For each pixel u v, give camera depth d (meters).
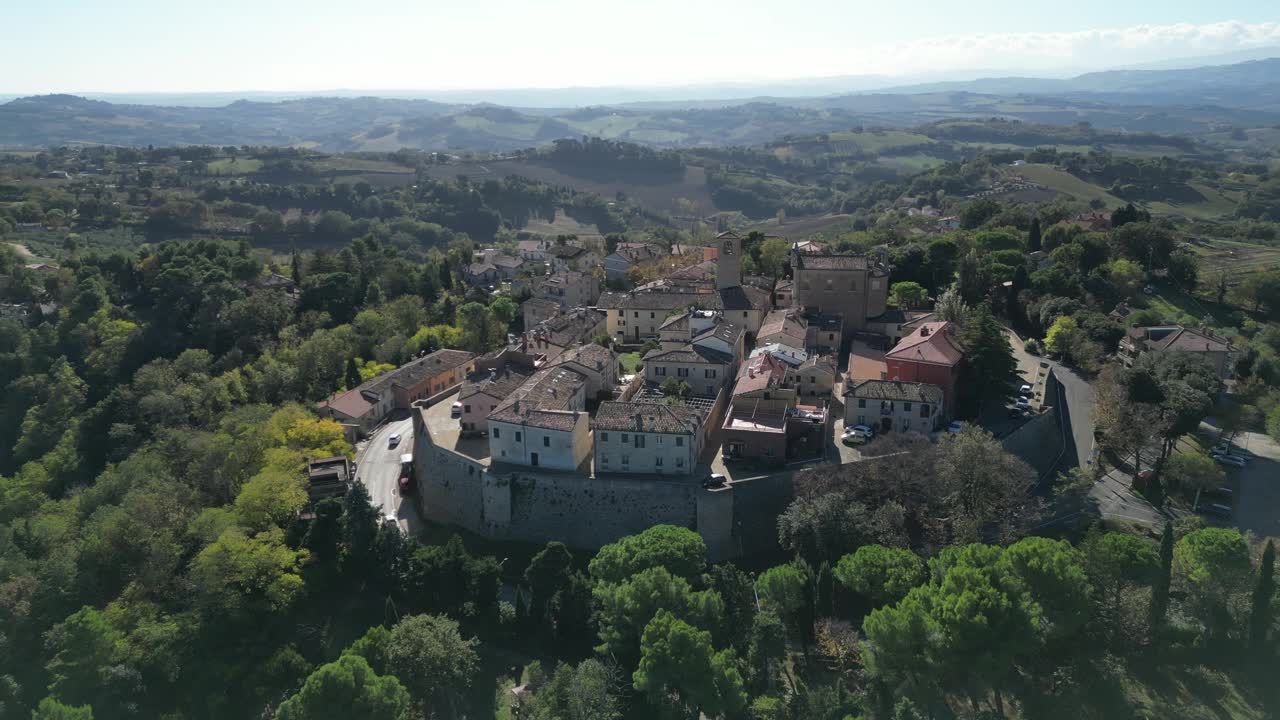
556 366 139.25
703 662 82.56
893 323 165.88
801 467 117.19
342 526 113.12
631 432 116.44
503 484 118.62
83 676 92.38
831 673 91.56
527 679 93.56
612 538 116.19
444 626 93.19
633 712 87.88
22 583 104.75
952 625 81.94
